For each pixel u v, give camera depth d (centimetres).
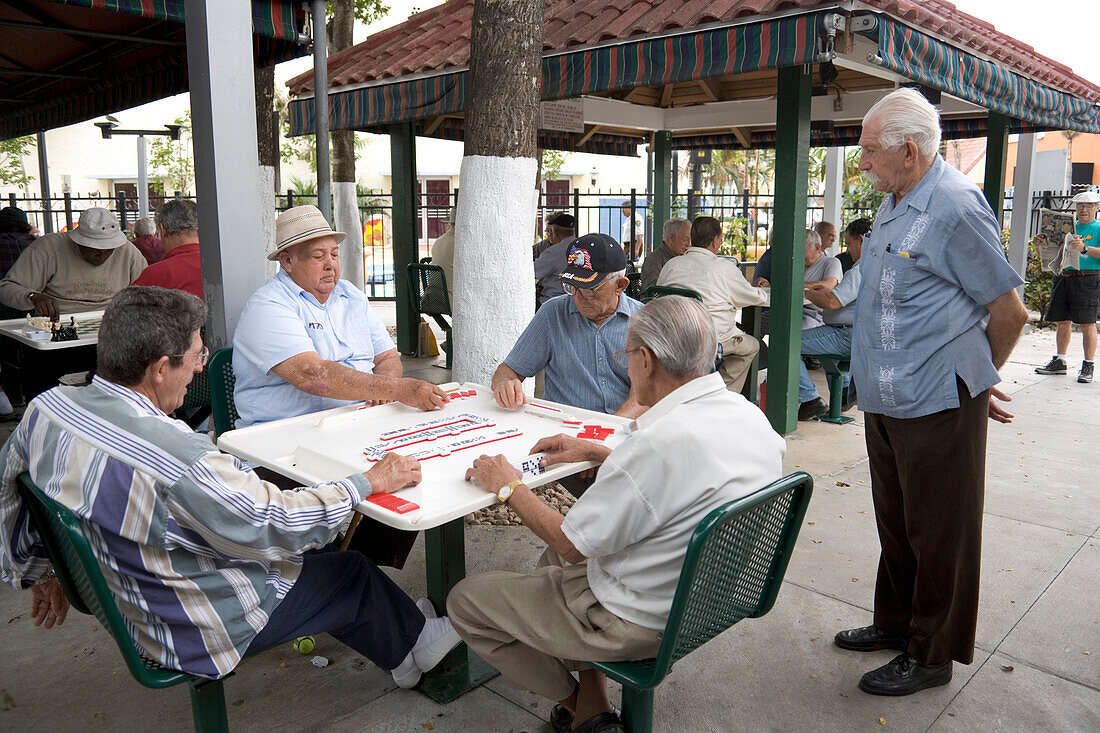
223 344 358
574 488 347
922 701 272
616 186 2588
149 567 189
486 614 225
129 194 2692
